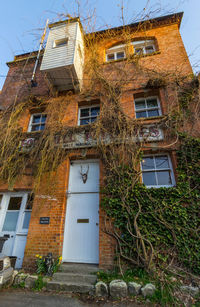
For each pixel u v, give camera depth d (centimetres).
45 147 534
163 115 516
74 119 615
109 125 525
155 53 675
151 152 491
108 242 408
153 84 574
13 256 457
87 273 385
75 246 456
